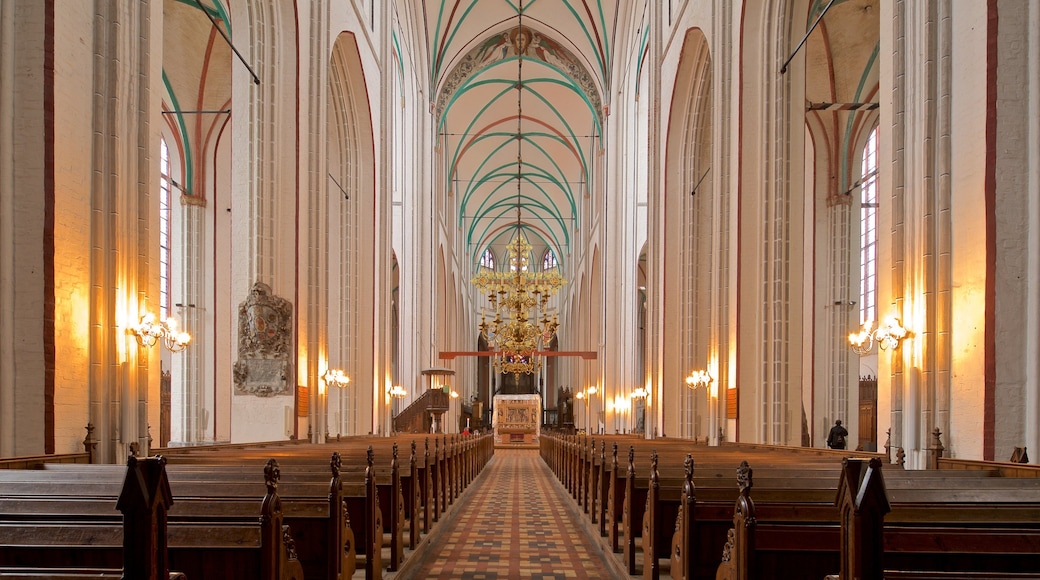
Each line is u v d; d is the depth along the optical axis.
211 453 11.40
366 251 23.62
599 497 10.77
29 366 9.02
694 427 22.14
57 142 9.23
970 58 9.59
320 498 6.04
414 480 9.26
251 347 16.23
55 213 9.16
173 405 24.28
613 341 35.41
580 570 8.92
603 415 37.03
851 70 22.19
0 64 8.98
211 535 4.41
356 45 21.25
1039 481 6.82
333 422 22.69
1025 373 9.01
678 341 22.84
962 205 9.70
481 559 9.54
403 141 32.09
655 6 24.66
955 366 9.76
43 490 5.86
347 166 23.45
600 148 38.97
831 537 4.67
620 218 35.53
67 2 9.47
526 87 40.88
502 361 40.47
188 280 24.52
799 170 16.17
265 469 4.52
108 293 10.06
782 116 16.12
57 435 9.16
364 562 8.46
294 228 16.84
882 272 11.16
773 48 16.27
